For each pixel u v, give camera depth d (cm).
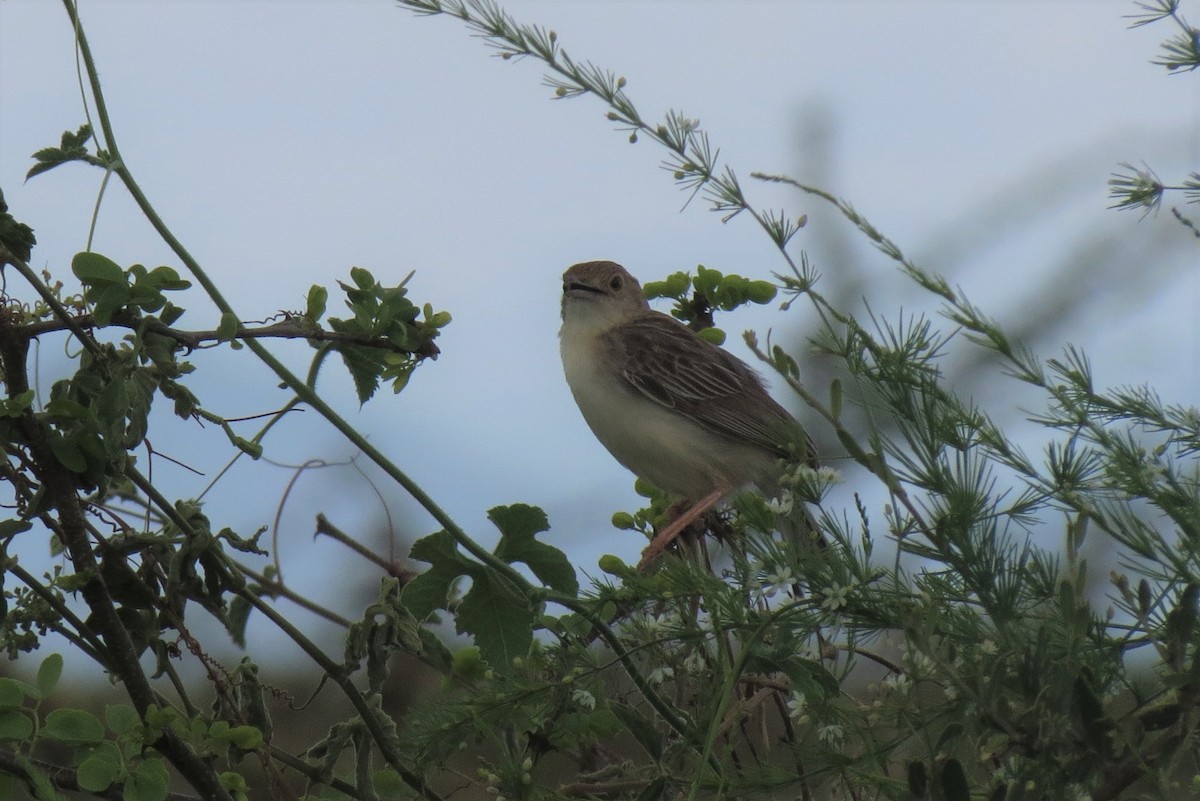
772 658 529
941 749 470
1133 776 445
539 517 606
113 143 570
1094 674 461
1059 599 461
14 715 512
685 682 673
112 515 570
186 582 570
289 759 586
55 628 570
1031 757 452
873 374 529
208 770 545
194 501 585
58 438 535
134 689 544
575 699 569
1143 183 572
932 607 461
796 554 530
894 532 498
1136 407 532
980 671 452
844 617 508
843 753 512
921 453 502
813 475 538
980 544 482
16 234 533
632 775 627
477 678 656
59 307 538
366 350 621
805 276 569
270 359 570
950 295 553
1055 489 500
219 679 577
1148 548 461
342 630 771
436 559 602
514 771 544
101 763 517
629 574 614
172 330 559
